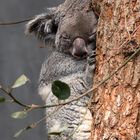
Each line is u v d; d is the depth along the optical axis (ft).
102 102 25.14
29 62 82.23
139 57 24.54
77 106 35.78
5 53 82.79
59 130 27.27
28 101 79.71
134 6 25.22
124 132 24.04
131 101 24.26
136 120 24.00
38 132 77.25
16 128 78.84
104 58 25.75
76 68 37.01
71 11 34.58
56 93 25.16
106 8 26.13
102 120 24.85
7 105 79.71
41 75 39.27
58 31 35.81
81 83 35.99
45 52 82.53
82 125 33.73
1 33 83.30
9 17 83.41
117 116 24.39
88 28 33.71
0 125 79.36
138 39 24.76
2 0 83.41
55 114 36.22
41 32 38.06
